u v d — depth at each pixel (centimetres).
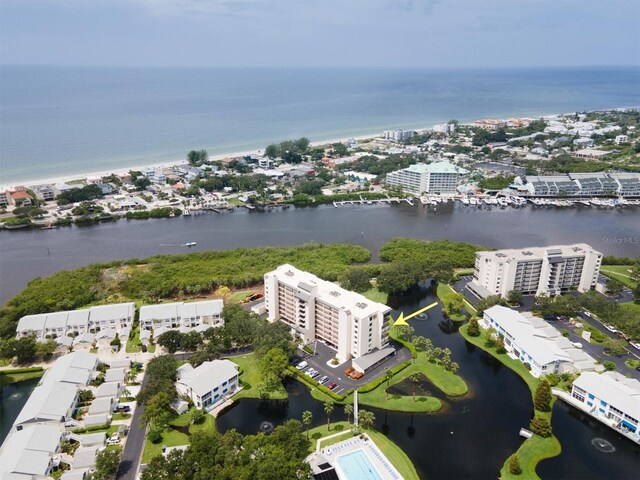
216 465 15800
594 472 17388
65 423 19112
